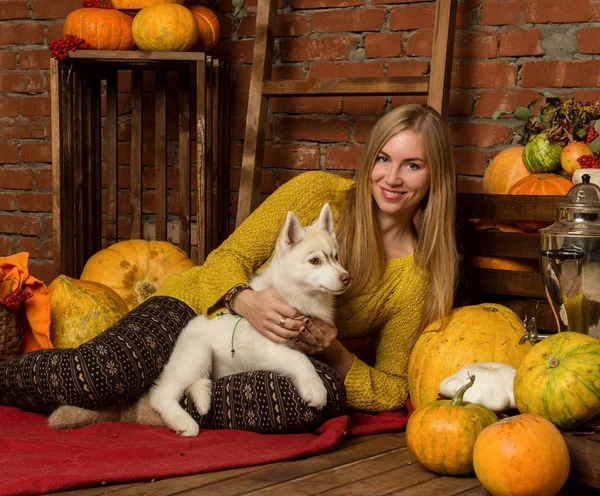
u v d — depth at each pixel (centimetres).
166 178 350
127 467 179
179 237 360
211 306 230
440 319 240
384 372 249
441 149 232
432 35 320
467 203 270
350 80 301
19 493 161
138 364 216
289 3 343
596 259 213
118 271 311
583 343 182
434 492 172
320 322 222
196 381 218
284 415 208
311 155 345
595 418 190
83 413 215
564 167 265
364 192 236
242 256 239
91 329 274
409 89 291
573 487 179
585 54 297
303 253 214
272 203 247
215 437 204
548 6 300
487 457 166
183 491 169
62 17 378
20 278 262
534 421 168
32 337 273
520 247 260
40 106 385
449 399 204
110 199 364
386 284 242
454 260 242
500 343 226
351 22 334
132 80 354
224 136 349
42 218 390
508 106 311
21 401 227
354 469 187
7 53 387
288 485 174
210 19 335
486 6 311
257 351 216
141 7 328
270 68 325
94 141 358
